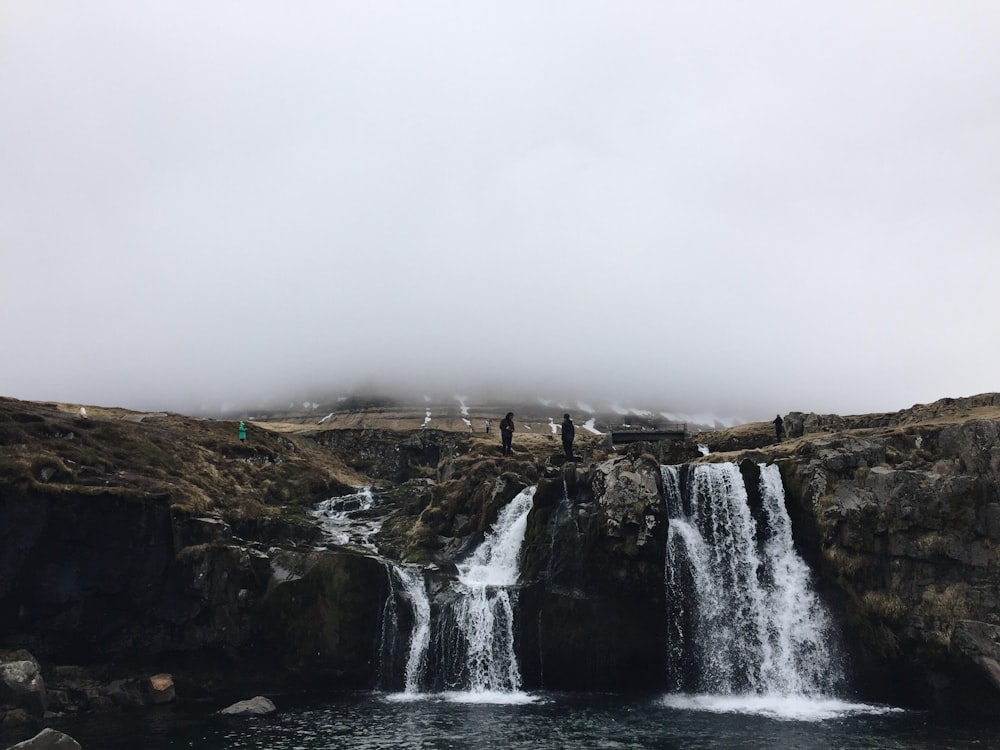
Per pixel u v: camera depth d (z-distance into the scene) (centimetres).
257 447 9269
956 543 5269
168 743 4272
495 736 4416
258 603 5991
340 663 5894
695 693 5838
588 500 6488
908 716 5009
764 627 5956
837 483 5975
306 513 8138
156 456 7438
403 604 6147
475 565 6894
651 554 5906
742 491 6300
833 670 5644
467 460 8538
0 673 4888
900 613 5394
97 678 5606
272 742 4288
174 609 5941
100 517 5806
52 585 5569
